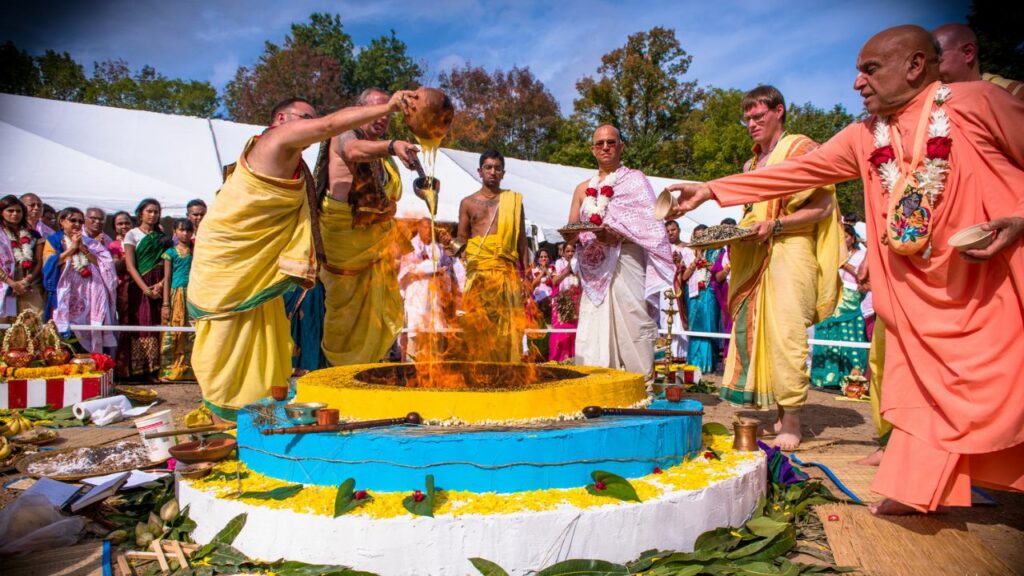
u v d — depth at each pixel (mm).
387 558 2510
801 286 5043
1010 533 3402
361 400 3129
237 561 2654
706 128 40250
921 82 3352
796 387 5062
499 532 2529
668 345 6465
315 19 55625
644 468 3098
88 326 8250
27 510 3213
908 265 3379
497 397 3047
